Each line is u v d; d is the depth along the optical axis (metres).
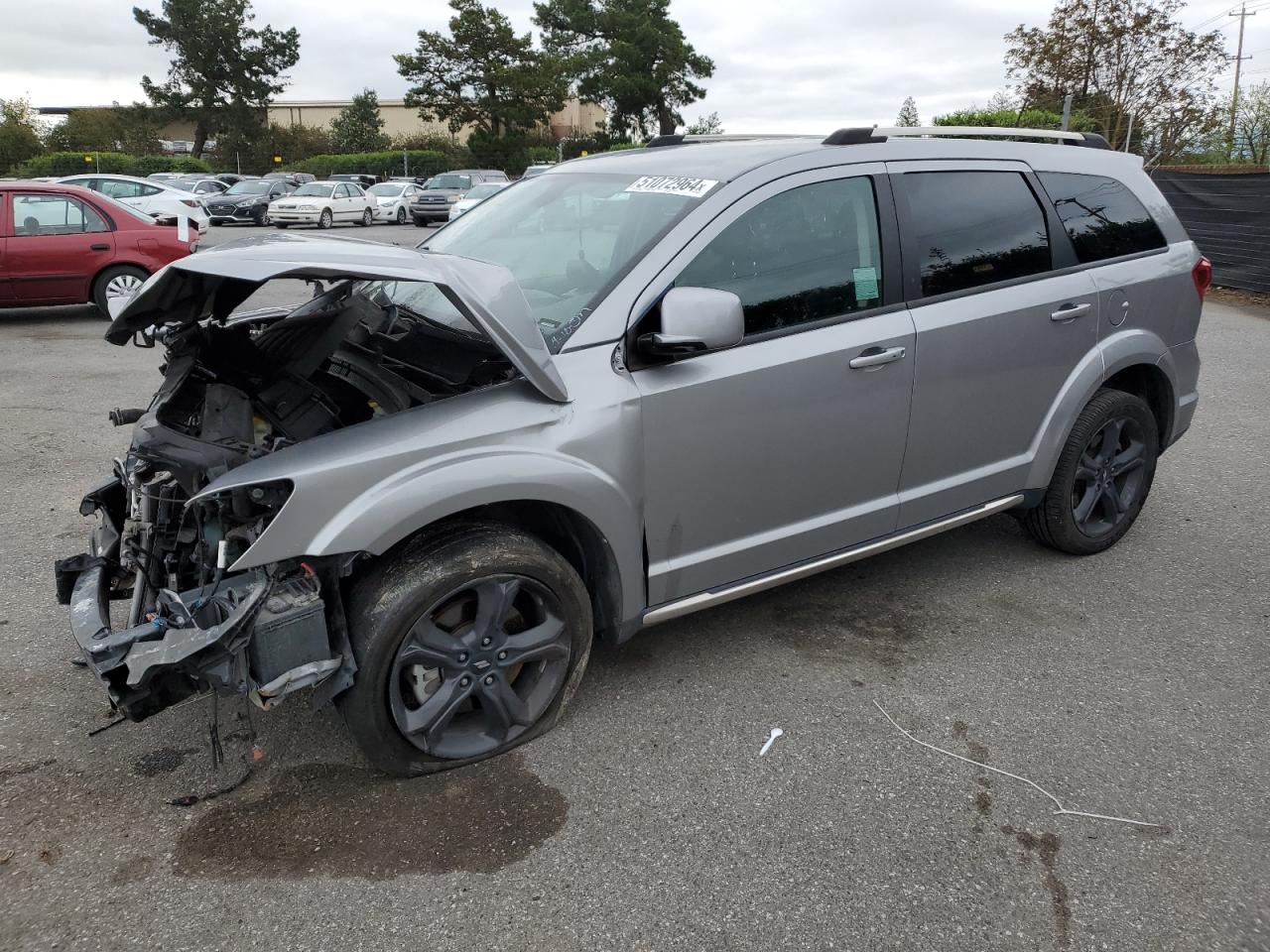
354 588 2.64
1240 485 5.44
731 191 3.10
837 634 3.70
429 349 3.12
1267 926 2.29
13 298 10.27
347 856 2.48
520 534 2.78
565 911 2.31
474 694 2.79
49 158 48.44
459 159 58.47
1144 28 25.95
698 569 3.13
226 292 3.02
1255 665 3.49
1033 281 3.80
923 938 2.25
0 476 5.36
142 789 2.72
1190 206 14.72
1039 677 3.40
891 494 3.56
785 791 2.77
